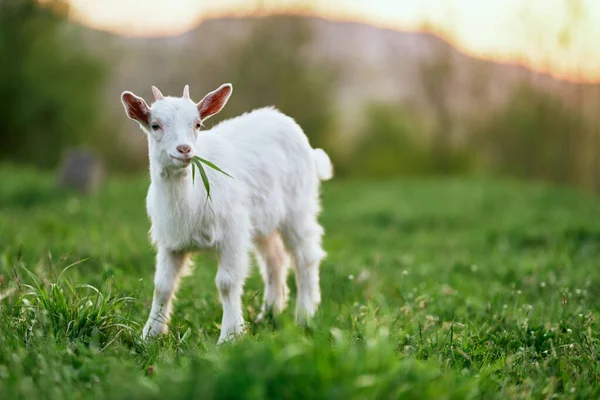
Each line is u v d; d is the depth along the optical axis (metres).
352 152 24.83
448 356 4.05
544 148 21.55
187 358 3.68
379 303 5.35
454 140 24.36
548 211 12.78
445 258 8.30
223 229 4.71
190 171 4.52
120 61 24.67
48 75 21.50
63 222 9.70
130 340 4.25
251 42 23.64
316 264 5.47
